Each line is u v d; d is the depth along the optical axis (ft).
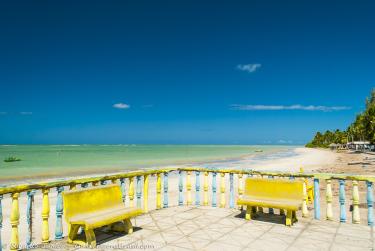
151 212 27.68
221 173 29.73
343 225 23.76
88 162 166.71
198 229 22.85
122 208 22.21
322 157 207.10
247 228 23.13
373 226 23.52
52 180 20.07
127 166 135.64
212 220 25.13
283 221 24.81
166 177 29.89
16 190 17.99
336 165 126.00
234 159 191.01
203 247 19.44
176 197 52.31
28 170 119.65
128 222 21.90
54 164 152.05
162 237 21.21
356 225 23.73
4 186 17.54
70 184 20.81
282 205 23.08
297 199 24.09
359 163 131.44
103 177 22.79
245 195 25.88
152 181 73.51
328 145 523.29
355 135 337.93
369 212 23.73
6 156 244.42
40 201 50.19
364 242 20.24
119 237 21.17
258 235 21.61
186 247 19.43
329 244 19.92
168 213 27.32
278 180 24.90
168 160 180.96
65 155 262.06
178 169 30.99
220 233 22.02
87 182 21.90
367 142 281.33
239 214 26.99
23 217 39.73
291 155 257.14
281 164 140.05
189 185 30.99
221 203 29.84
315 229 22.85
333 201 42.34
